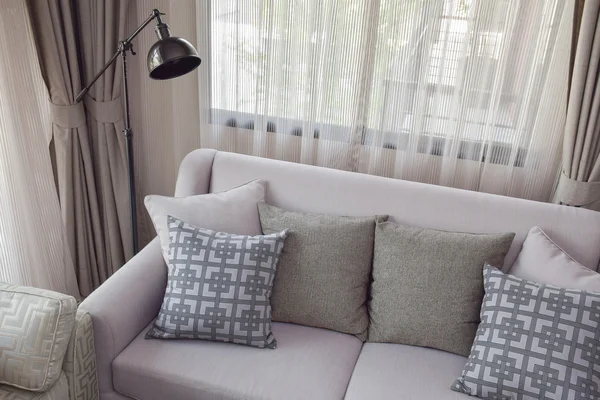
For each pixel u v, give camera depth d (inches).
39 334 55.9
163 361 62.5
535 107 77.1
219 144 92.2
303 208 75.9
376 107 82.9
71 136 89.1
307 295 68.7
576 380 56.0
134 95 95.1
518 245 69.7
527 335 58.5
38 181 84.4
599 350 56.9
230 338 64.8
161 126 96.7
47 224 87.1
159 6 88.4
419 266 66.5
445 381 62.2
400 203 73.4
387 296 67.9
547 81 75.0
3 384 57.1
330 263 68.7
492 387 58.5
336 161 88.0
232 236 68.2
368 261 70.4
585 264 68.4
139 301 66.6
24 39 78.3
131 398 64.6
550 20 72.3
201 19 84.4
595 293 59.4
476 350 60.8
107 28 85.4
